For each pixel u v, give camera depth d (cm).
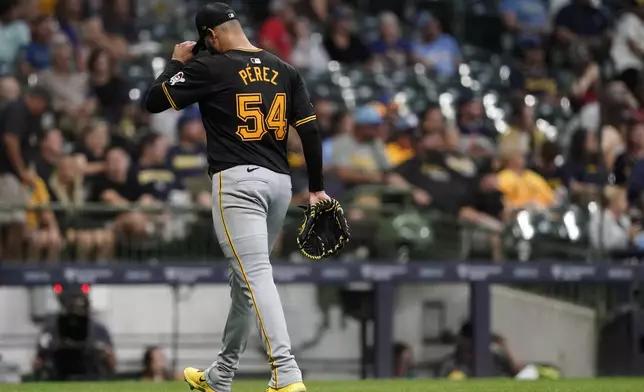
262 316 1925
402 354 3919
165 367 3750
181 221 3816
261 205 1950
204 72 1947
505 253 4056
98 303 3716
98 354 3678
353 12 5972
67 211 3725
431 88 5378
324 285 3878
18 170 3844
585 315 4088
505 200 4319
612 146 4750
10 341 3641
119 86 4616
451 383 3052
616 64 5678
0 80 3975
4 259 3656
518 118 4844
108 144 4041
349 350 3894
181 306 3822
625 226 4303
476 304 3931
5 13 4941
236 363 2078
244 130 1945
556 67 5653
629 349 4016
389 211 3941
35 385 2969
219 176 1944
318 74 5225
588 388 2781
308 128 2011
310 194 2069
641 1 5772
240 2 5934
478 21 6038
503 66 5762
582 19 5725
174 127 4553
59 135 3950
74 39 5044
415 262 3881
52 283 3628
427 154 4297
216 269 3756
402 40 5747
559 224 4156
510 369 3988
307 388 2775
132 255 3762
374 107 4816
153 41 5462
